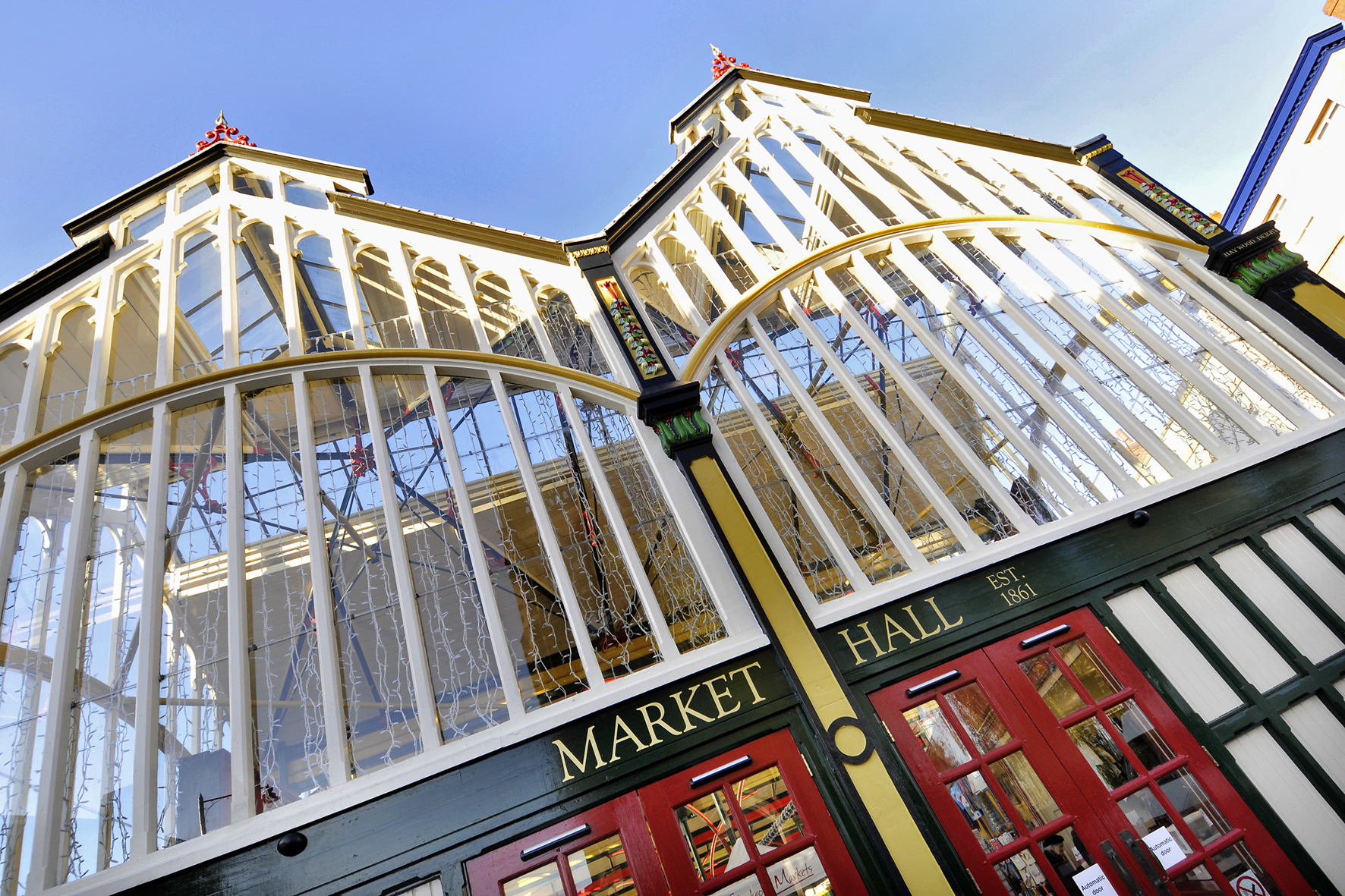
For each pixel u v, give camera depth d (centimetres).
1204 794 481
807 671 496
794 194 854
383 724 686
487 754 459
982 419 750
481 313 791
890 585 557
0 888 426
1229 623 556
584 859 465
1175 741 498
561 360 729
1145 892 443
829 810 452
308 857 419
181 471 623
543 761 460
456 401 675
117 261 732
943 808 461
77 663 498
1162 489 616
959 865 439
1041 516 683
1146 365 741
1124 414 665
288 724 683
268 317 753
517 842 433
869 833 439
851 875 432
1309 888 448
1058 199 893
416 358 655
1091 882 444
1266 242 764
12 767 463
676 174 866
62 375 697
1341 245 1337
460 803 442
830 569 709
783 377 679
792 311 740
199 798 509
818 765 468
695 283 862
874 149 916
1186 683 527
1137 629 549
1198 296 756
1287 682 530
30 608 530
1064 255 791
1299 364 705
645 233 820
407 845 426
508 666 495
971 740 488
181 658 598
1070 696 520
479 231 786
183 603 618
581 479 665
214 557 665
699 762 467
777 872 442
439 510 670
